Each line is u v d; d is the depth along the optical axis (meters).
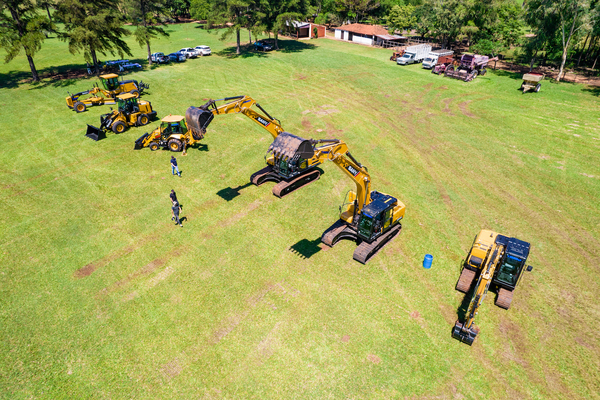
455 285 14.53
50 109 33.53
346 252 16.31
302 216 18.81
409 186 21.89
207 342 12.06
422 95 39.12
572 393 10.59
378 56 57.25
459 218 18.98
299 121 31.39
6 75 44.00
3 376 11.03
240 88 40.53
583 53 54.38
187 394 10.48
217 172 23.08
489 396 10.45
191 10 88.25
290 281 14.59
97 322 12.84
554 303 13.77
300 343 12.00
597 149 26.45
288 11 54.28
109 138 27.88
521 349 11.88
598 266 15.74
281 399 10.34
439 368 11.23
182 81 42.81
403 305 13.52
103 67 47.56
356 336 12.26
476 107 35.34
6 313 13.20
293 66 50.16
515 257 12.43
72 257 15.98
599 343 12.16
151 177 22.42
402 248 16.67
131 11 47.84
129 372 11.15
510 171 23.70
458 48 63.53
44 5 38.59
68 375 11.07
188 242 16.91
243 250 16.36
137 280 14.71
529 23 45.00
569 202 20.42
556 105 35.50
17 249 16.42
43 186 21.41
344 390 10.56
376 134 29.17
